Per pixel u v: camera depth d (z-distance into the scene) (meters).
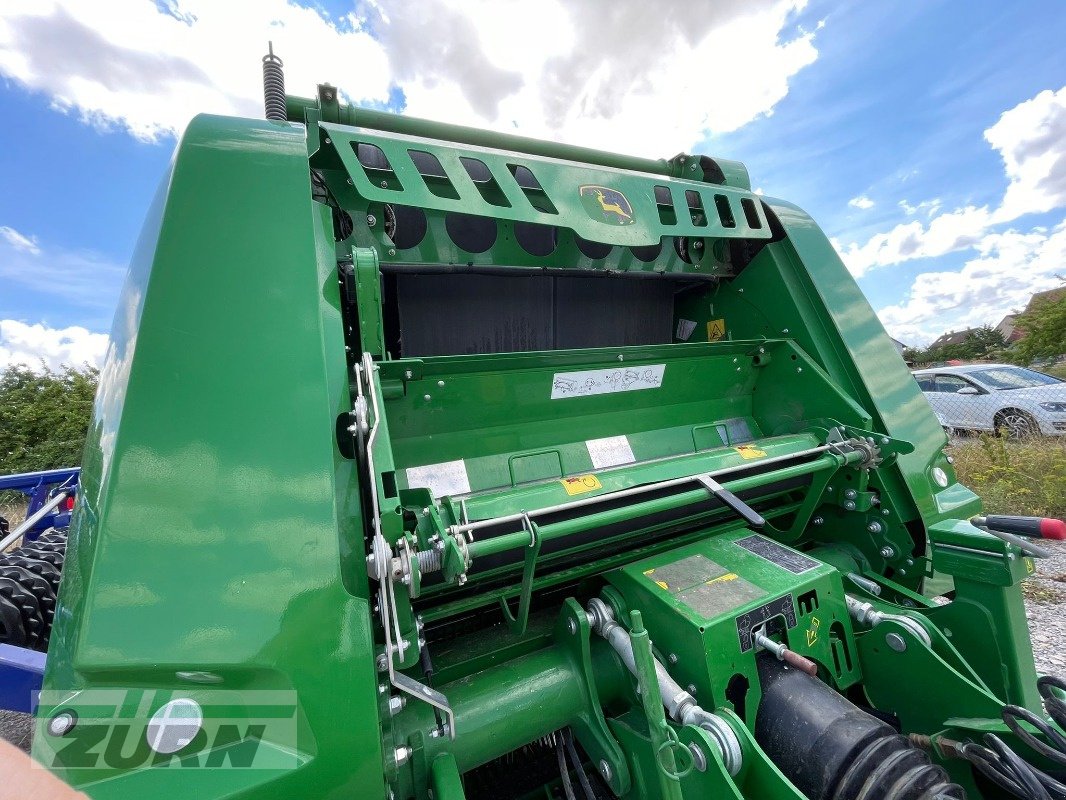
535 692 1.42
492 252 2.01
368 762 0.98
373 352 1.52
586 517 1.45
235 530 0.99
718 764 1.09
